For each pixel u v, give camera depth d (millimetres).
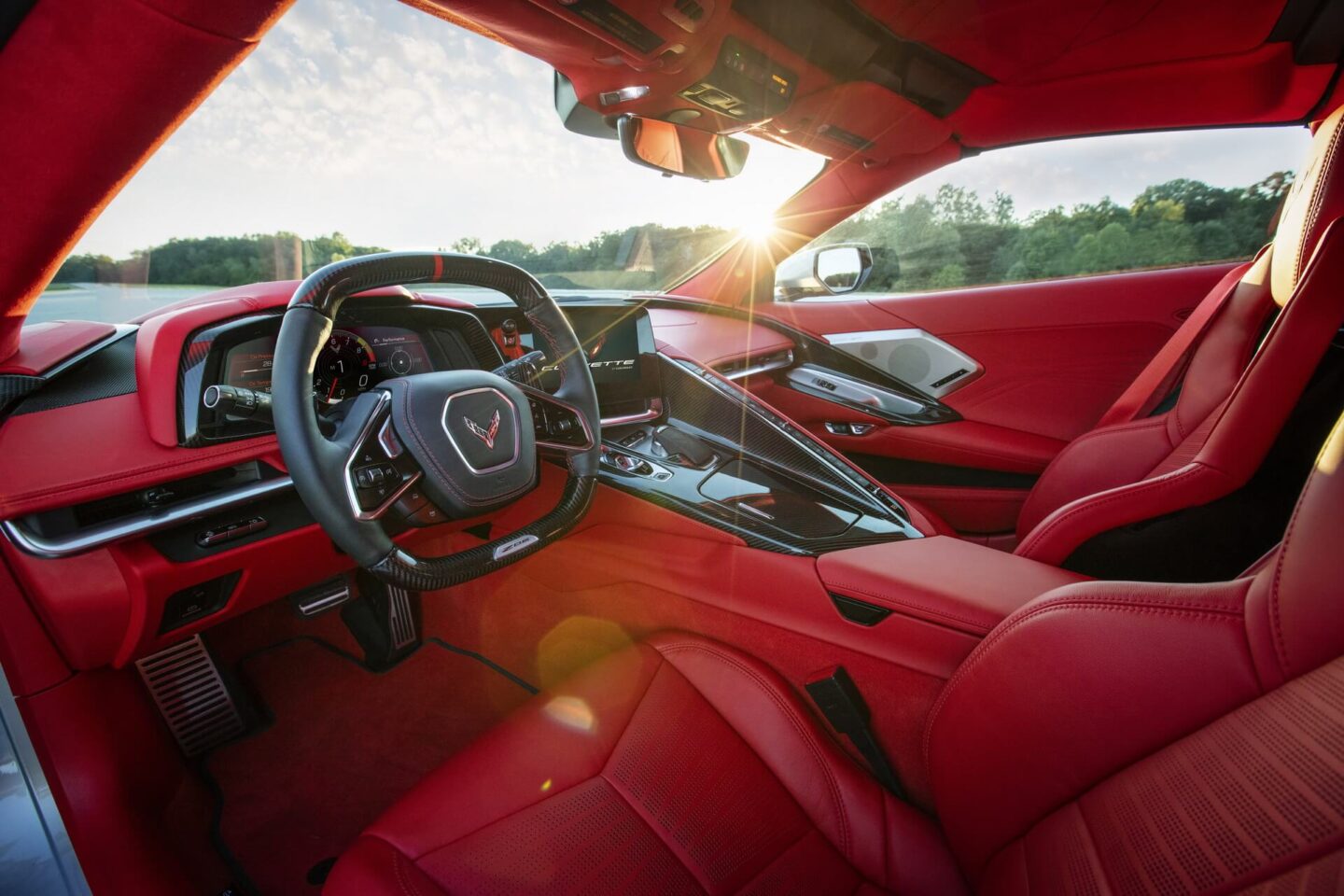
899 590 1184
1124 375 2348
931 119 2072
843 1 1561
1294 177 1319
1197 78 1993
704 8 1350
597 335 1893
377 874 880
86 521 1068
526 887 899
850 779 1129
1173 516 1291
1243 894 529
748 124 1927
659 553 1501
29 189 798
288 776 1540
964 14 1665
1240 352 1414
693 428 1915
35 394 1079
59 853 799
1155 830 638
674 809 1039
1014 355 2445
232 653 1803
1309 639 625
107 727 1220
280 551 1271
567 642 1731
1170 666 718
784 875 990
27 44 666
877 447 2682
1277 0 1650
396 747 1625
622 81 1631
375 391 1054
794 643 1316
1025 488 2486
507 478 1100
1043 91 2084
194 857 1305
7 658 1088
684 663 1335
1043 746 819
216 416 1145
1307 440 1150
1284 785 550
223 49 754
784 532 1429
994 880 855
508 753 1085
